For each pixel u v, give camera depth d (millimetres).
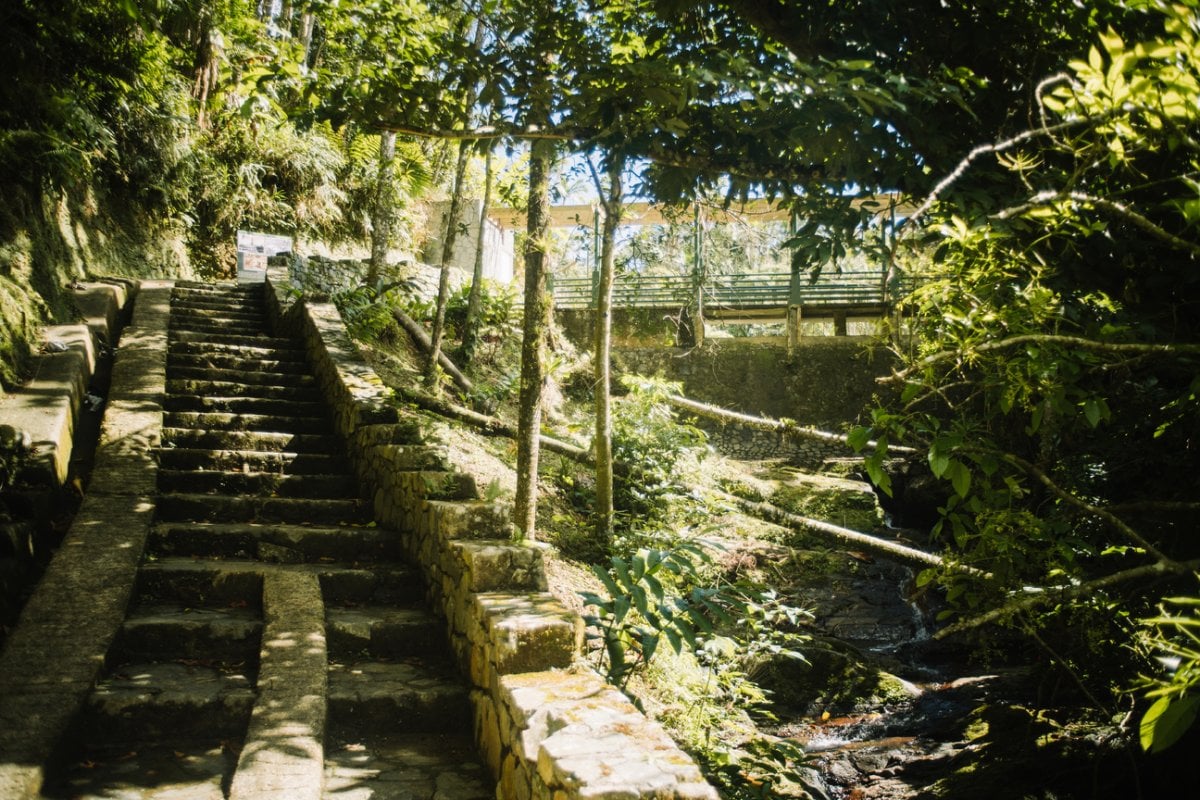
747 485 10914
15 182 7047
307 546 5086
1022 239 3209
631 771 2297
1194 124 2090
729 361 14969
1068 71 3520
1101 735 4957
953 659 7828
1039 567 3596
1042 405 2785
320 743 3256
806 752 5984
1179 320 3182
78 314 7914
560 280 16078
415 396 9195
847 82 3314
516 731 2914
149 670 3822
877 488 12188
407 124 4281
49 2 6828
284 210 14258
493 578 3914
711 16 4309
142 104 10539
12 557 4145
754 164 4031
